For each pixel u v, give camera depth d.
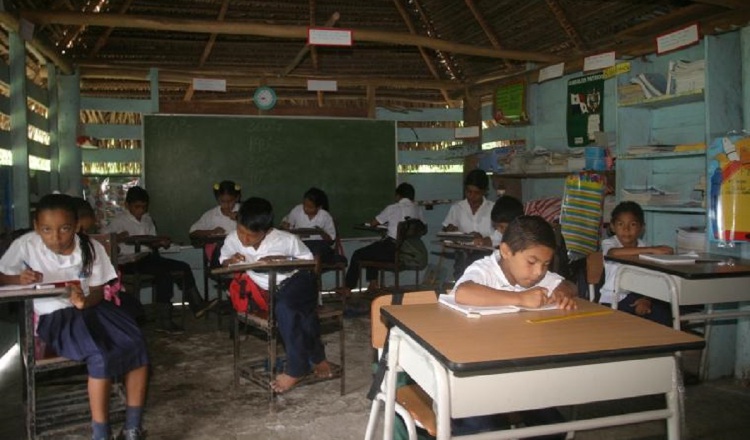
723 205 3.35
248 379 3.25
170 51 5.79
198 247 5.32
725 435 2.75
